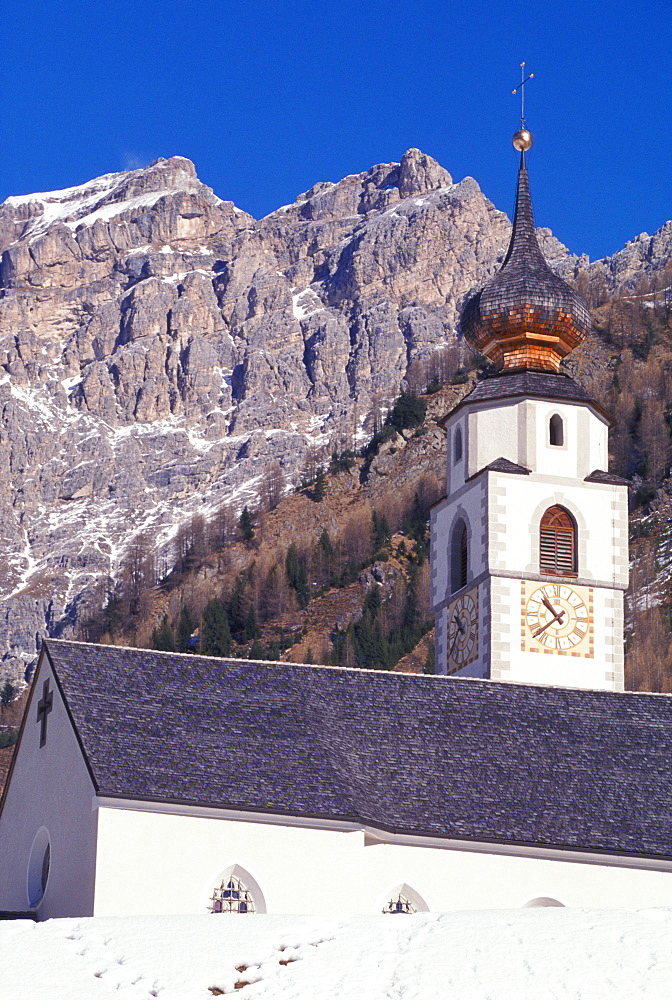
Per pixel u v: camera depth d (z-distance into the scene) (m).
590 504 68.25
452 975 40.38
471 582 67.81
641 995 39.12
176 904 50.47
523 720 60.03
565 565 67.50
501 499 67.31
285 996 39.44
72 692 54.25
